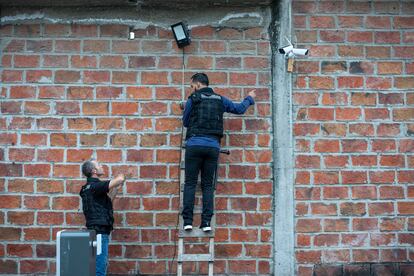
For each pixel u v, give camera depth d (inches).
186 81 297.4
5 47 297.9
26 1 294.7
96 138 293.1
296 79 297.3
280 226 287.4
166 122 294.7
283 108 294.7
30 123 293.3
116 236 287.7
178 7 301.9
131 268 286.0
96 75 296.8
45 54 297.7
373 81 298.5
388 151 294.0
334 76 297.9
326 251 286.8
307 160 291.9
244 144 293.4
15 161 290.8
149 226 288.7
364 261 287.0
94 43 299.0
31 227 287.4
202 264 286.4
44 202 289.0
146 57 298.5
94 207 265.7
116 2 296.7
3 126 292.8
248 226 288.0
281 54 297.9
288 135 292.8
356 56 299.7
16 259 285.6
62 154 291.9
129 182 290.8
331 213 289.1
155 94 296.4
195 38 300.4
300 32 300.7
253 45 300.4
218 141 277.6
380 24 302.7
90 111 294.5
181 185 287.4
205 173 275.1
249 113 295.6
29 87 295.4
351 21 302.0
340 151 293.1
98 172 277.1
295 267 285.4
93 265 202.1
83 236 197.9
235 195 289.9
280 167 291.0
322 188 290.4
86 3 297.9
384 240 288.8
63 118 294.0
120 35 299.7
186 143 276.4
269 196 290.0
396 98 297.7
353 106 296.2
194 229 272.2
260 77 298.2
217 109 276.1
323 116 295.0
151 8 301.6
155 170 291.9
